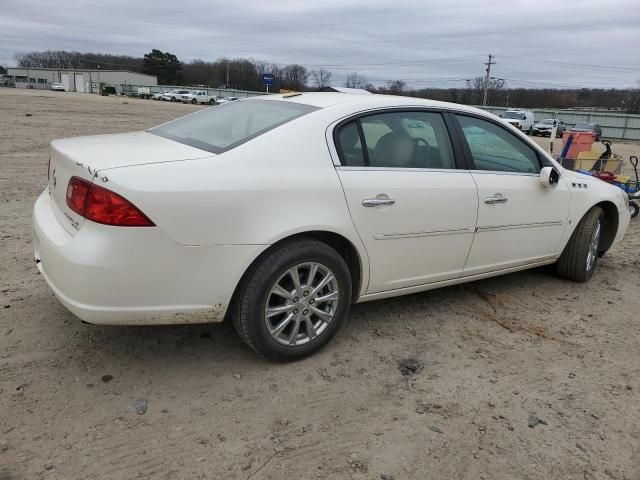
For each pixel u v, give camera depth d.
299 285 3.24
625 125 44.94
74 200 2.85
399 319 4.12
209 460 2.54
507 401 3.14
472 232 3.98
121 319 2.81
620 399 3.23
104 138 3.60
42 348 3.37
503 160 4.28
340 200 3.27
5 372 3.09
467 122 4.11
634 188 9.13
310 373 3.30
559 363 3.61
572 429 2.92
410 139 3.75
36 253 3.35
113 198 2.69
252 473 2.48
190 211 2.80
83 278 2.71
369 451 2.67
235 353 3.46
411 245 3.67
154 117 25.59
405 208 3.55
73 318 3.75
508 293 4.79
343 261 3.36
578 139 9.30
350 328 3.92
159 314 2.88
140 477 2.42
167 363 3.31
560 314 4.40
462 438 2.80
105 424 2.73
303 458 2.59
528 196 4.32
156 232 2.74
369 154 3.51
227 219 2.90
